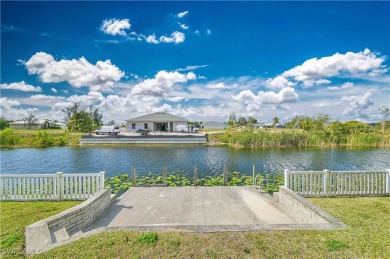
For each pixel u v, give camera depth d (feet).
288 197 18.49
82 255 9.93
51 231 12.67
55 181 22.13
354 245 10.65
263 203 20.77
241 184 36.29
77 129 147.33
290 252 10.10
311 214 14.88
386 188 22.06
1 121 182.80
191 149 91.09
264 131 107.45
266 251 10.17
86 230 15.19
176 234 11.61
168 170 52.54
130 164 60.13
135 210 19.13
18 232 13.37
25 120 193.16
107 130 134.00
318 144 99.55
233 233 11.73
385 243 10.89
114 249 10.36
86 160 66.64
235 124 195.72
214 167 55.98
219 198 22.41
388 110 120.57
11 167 58.49
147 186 27.37
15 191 21.95
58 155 76.38
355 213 15.90
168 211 18.78
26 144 102.53
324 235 11.56
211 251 10.13
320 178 22.00
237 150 88.22
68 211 14.19
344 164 59.77
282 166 57.21
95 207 17.11
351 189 22.16
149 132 138.51
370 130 116.37
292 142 99.60
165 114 156.66
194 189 26.00
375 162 62.39
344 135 105.91
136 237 11.25
